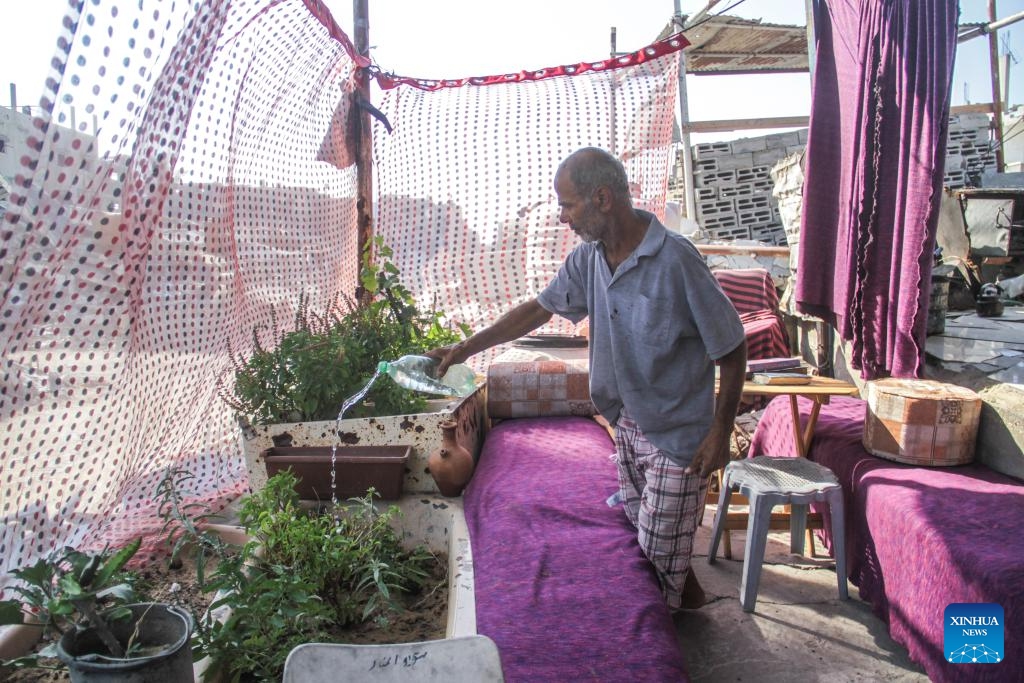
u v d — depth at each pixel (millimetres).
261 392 3795
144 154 2846
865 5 4184
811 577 3678
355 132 5012
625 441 3008
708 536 4211
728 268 8141
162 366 3400
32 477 2775
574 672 2225
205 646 2469
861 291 4348
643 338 2662
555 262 5461
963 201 6551
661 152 5230
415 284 5465
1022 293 6609
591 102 5203
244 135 3902
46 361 2756
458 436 3883
